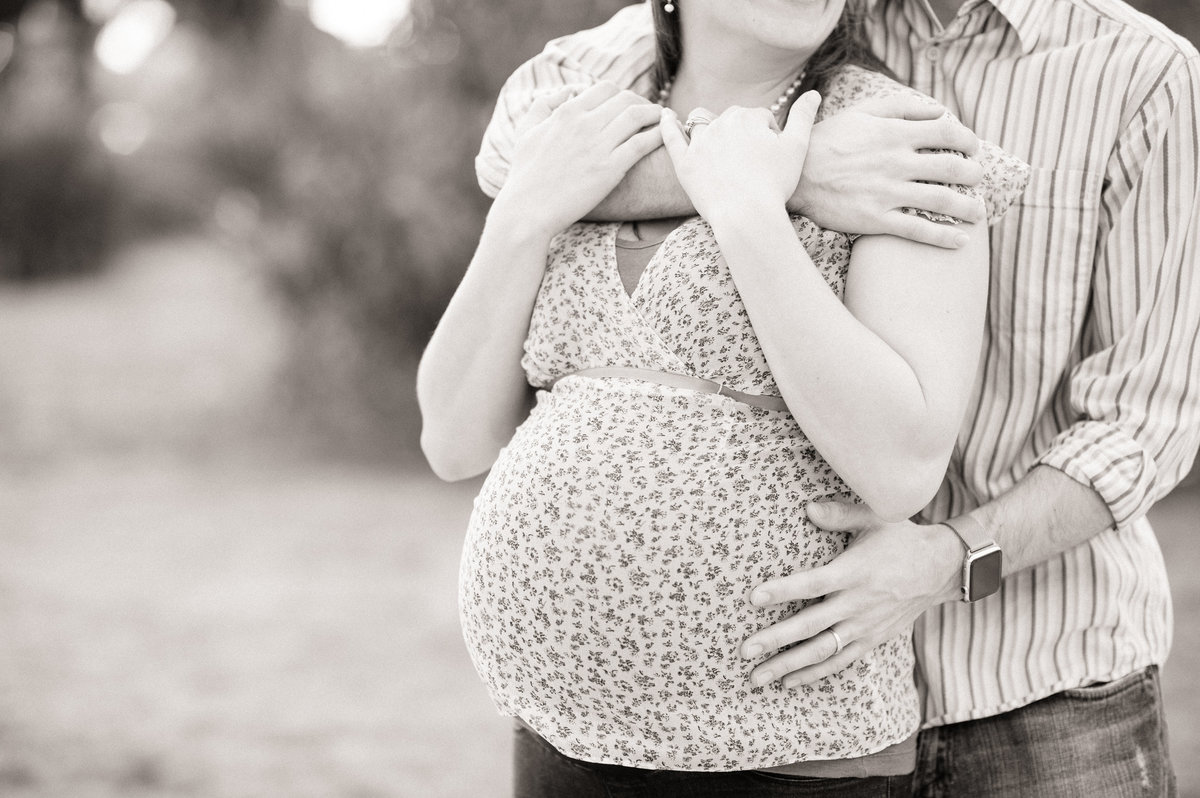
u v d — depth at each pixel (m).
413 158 7.64
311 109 8.12
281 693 4.59
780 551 1.44
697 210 1.44
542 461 1.51
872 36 1.76
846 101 1.56
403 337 8.44
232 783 3.83
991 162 1.47
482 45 7.18
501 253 1.59
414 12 7.47
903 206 1.39
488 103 7.33
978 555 1.51
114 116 21.44
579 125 1.57
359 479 8.07
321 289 8.34
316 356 8.73
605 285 1.52
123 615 5.50
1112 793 1.63
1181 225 1.57
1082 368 1.66
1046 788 1.65
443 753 4.07
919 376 1.37
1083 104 1.60
